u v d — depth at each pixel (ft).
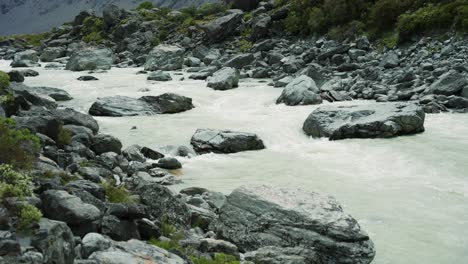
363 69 144.05
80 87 145.28
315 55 170.30
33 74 176.55
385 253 43.86
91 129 81.56
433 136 86.07
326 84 131.23
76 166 54.19
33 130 61.36
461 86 110.42
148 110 108.88
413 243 45.80
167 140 86.63
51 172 46.65
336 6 189.57
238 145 81.00
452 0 160.56
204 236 45.93
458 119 97.71
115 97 112.16
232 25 230.07
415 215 52.31
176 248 38.42
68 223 34.86
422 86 117.19
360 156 76.43
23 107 78.38
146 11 332.39
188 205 50.52
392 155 75.97
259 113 108.27
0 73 79.92
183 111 112.78
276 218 44.78
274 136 89.97
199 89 139.74
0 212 30.45
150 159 75.46
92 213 35.70
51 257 28.89
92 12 352.69
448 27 149.79
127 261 32.04
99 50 209.46
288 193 48.32
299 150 81.82
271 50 194.08
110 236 37.01
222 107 117.39
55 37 346.95
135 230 39.55
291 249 41.32
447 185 61.87
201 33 249.75
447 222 50.39
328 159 75.72
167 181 63.62
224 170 70.79
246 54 180.65
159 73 162.30
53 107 90.89
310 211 44.68
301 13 211.41
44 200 35.81
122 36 295.28
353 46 167.53
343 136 87.45
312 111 100.83
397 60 143.13
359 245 42.19
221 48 222.89
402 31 157.79
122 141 85.81
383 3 173.47
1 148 43.70
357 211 53.72
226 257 38.93
